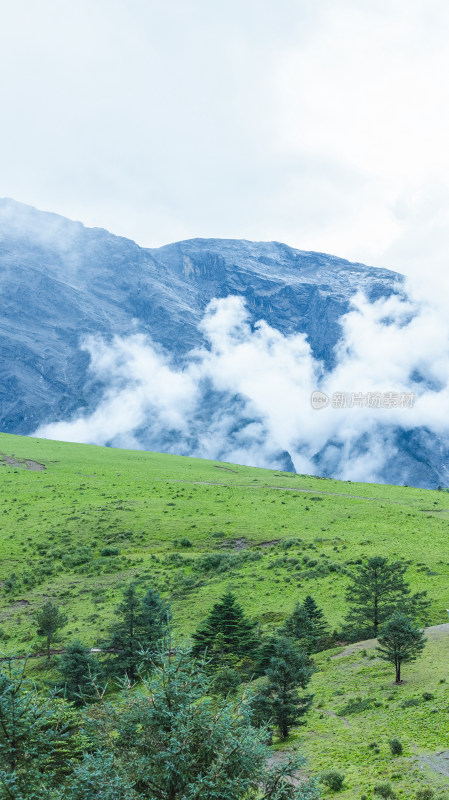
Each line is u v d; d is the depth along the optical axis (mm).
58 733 16625
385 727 40031
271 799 15805
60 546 103938
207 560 94312
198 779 15102
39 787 15266
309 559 90438
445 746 35031
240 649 60625
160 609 66500
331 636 66188
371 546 95125
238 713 16906
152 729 16484
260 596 79062
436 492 146125
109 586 88062
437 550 90562
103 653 64812
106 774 15359
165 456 198500
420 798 28703
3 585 90250
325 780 32594
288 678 43750
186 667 17375
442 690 44969
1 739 15297
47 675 59656
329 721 43781
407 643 49281
